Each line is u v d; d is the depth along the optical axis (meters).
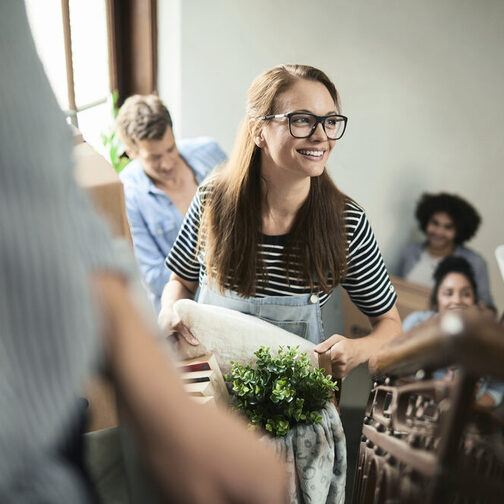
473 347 0.42
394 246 4.42
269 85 1.56
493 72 3.84
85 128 3.50
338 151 4.09
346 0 3.55
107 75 3.56
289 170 1.57
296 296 1.75
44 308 0.21
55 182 0.22
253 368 1.65
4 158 0.21
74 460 0.27
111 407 1.24
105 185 1.24
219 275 1.76
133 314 0.26
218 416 0.27
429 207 4.24
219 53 3.55
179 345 1.66
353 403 2.28
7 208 0.21
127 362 0.25
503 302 4.42
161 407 0.25
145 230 3.07
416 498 0.74
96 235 0.24
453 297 4.24
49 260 0.21
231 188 1.71
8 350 0.21
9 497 0.22
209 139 3.32
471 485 0.56
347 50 3.72
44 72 0.22
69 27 3.12
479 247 4.34
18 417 0.21
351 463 1.97
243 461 0.26
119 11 3.47
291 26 3.57
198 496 0.26
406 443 0.78
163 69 3.66
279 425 1.46
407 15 3.64
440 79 3.86
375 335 1.78
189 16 3.41
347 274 1.78
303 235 1.68
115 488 1.19
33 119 0.21
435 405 0.73
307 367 1.59
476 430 0.67
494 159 4.11
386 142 4.07
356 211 1.72
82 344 0.22
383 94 3.90
